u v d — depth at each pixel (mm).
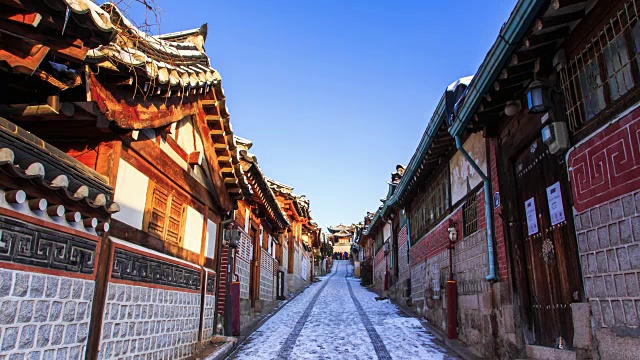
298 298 19250
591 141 4129
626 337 3586
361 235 30688
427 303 11578
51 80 3297
